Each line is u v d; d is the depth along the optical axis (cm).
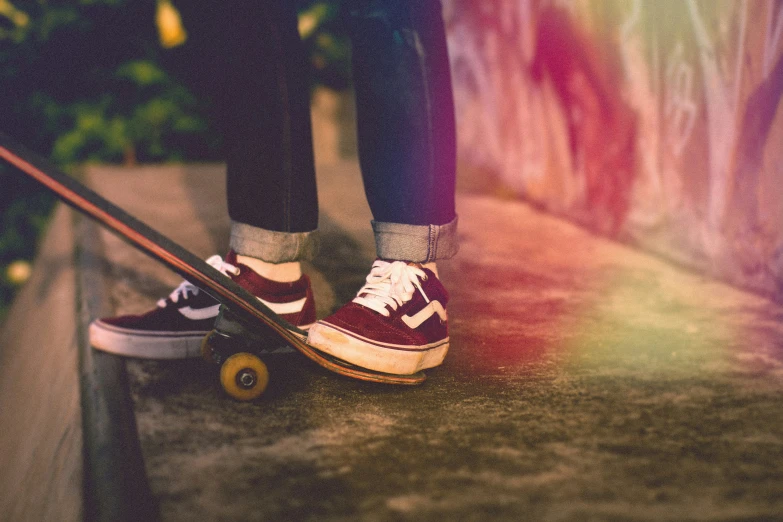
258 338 144
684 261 237
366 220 314
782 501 103
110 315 189
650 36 240
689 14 221
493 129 372
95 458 118
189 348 157
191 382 145
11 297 584
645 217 255
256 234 148
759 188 204
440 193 139
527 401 138
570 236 283
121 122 554
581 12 277
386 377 141
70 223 349
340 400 138
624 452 117
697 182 229
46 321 256
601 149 278
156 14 546
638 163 256
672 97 234
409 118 134
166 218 318
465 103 403
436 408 135
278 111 143
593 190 287
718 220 221
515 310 197
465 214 324
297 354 161
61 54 548
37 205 579
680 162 235
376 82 135
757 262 208
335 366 140
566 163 305
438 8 137
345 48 609
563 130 304
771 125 197
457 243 147
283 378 148
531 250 263
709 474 110
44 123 554
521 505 102
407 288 141
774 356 162
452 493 105
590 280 226
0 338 345
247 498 104
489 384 146
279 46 141
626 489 106
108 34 552
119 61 559
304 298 157
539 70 317
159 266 237
